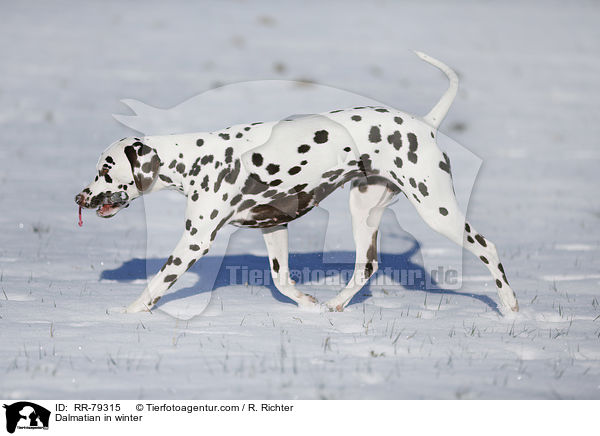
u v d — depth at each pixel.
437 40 71.81
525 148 37.09
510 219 24.23
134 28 72.19
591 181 30.69
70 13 81.50
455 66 58.62
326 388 9.68
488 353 11.34
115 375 10.01
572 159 35.03
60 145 33.66
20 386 9.57
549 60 64.25
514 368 10.65
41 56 56.94
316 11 90.06
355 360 10.84
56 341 11.42
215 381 9.87
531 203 26.69
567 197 27.81
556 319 13.56
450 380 10.06
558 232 22.58
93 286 15.10
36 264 16.92
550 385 10.00
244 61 56.41
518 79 55.66
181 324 12.61
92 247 19.00
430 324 12.94
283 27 75.62
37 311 13.04
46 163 30.20
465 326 12.83
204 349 11.22
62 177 27.97
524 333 12.47
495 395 9.59
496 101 48.34
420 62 59.59
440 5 104.81
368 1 105.69
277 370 10.32
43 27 70.75
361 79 50.62
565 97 50.72
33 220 21.88
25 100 42.97
